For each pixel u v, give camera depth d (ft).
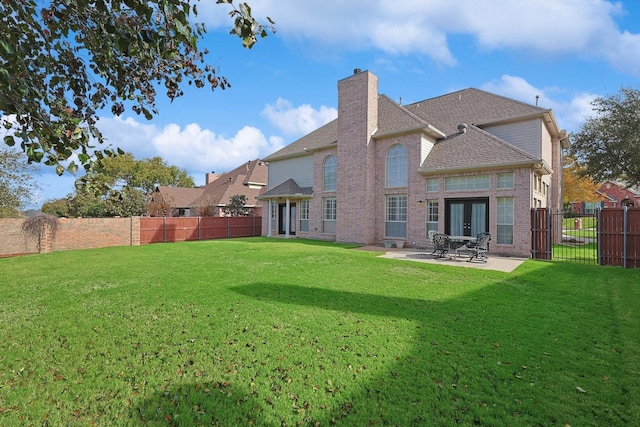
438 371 12.56
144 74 12.48
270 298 22.67
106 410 10.19
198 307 20.58
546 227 42.32
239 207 97.35
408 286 26.86
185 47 12.48
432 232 45.60
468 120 59.72
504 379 12.01
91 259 43.45
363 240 58.95
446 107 65.92
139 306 20.93
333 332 16.42
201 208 107.04
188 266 35.91
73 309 20.47
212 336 15.92
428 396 10.89
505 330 16.92
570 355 14.01
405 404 10.47
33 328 17.21
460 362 13.28
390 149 58.44
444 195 51.01
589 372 12.58
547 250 42.04
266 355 13.89
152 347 14.71
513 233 44.83
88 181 10.43
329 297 23.07
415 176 54.44
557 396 10.94
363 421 9.67
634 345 15.07
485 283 28.27
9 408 10.28
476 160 48.03
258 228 92.22
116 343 15.20
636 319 18.76
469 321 18.30
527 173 44.04
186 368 12.78
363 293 24.36
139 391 11.20
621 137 68.23
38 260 43.37
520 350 14.44
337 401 10.64
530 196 43.68
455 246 45.39
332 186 67.67
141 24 8.85
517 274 31.89
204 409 10.24
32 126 8.84
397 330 16.72
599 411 10.16
